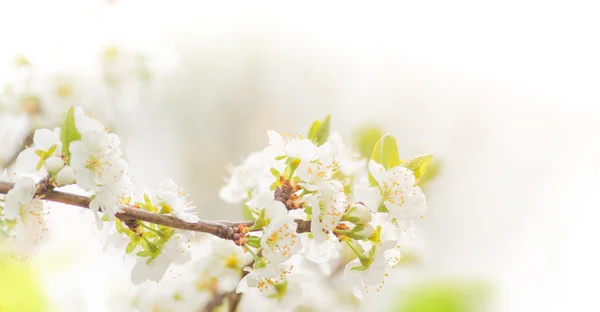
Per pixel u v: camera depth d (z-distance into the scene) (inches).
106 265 43.4
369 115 114.2
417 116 115.0
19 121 46.0
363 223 36.1
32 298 42.3
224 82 111.8
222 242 40.8
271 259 35.6
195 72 108.1
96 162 34.9
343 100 117.5
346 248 42.6
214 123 109.0
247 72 115.4
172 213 35.6
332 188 36.0
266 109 116.3
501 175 105.3
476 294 47.9
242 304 40.6
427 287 45.7
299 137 37.2
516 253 83.4
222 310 40.9
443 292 45.8
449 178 103.0
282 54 117.6
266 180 36.8
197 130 107.3
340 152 39.5
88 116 35.5
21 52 46.9
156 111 92.4
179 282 41.0
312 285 41.3
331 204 35.9
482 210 100.0
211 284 41.0
